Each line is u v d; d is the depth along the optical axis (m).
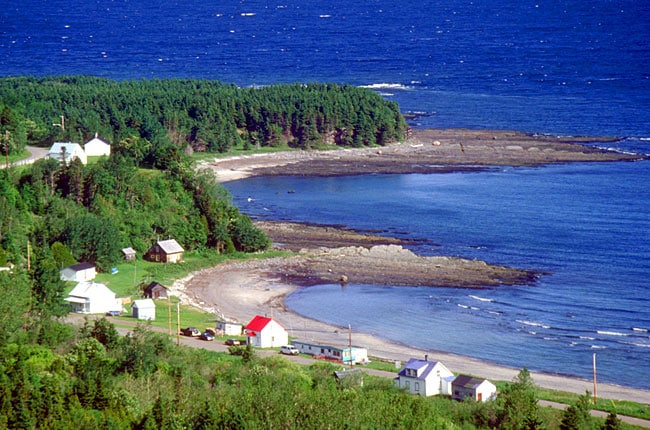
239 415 174.00
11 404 171.75
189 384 193.62
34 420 168.00
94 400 177.88
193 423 174.88
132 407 178.25
